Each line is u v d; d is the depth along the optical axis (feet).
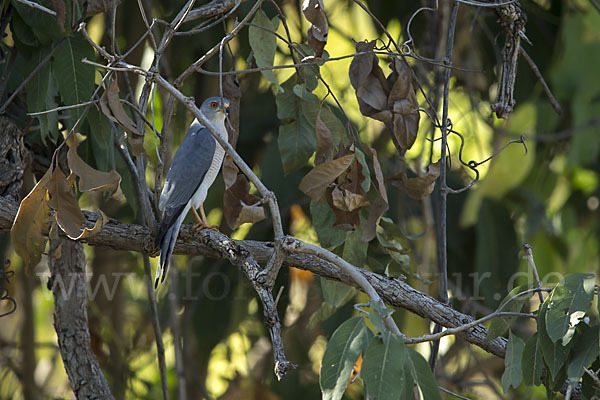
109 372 43.09
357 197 23.58
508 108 25.59
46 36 26.99
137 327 52.24
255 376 46.80
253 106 42.22
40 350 57.67
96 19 41.11
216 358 50.72
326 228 28.48
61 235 26.32
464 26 41.01
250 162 41.63
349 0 43.91
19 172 27.99
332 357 18.22
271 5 33.86
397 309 35.68
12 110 30.04
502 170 34.73
